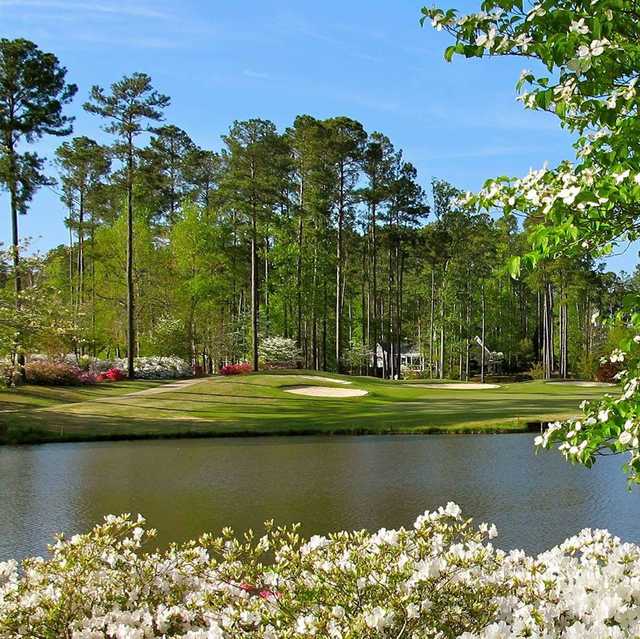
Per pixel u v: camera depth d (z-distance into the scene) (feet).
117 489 38.42
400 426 66.39
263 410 82.84
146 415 76.23
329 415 78.64
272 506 33.63
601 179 10.32
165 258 145.18
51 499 35.78
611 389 119.65
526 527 28.84
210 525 29.76
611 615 10.21
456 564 11.07
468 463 46.93
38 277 79.15
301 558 12.08
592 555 14.14
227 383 101.81
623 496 35.29
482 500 34.63
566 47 10.14
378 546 11.95
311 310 162.09
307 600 10.85
